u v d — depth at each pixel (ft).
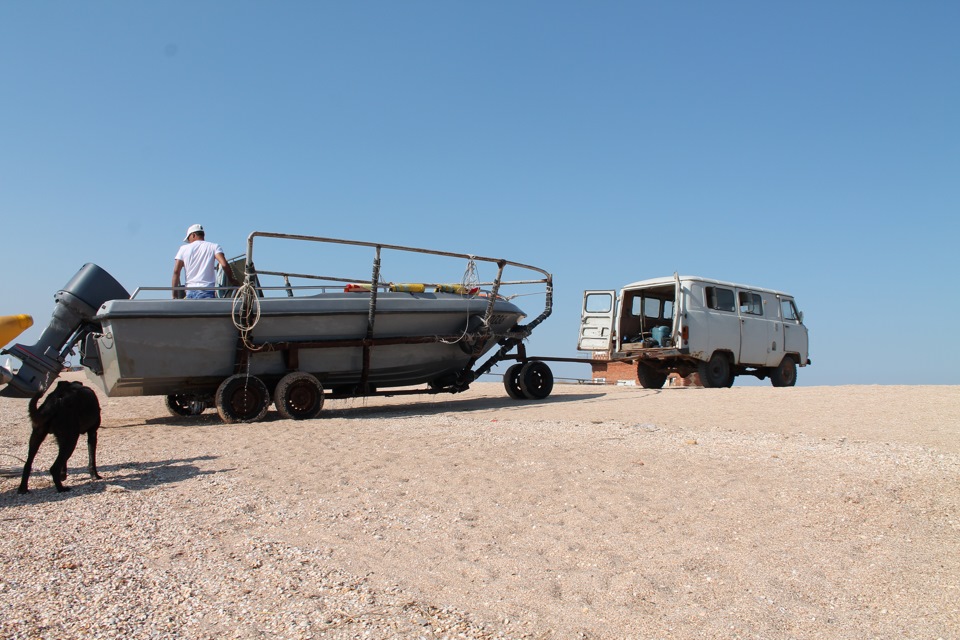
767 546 14.60
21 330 28.22
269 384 38.04
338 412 41.81
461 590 12.48
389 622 11.15
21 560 13.82
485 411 38.93
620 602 12.00
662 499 17.99
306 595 12.17
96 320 34.47
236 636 10.66
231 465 23.29
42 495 19.44
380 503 18.10
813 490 18.35
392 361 40.50
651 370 55.77
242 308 34.76
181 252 36.37
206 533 15.62
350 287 39.63
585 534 15.47
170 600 11.94
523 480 20.18
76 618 11.18
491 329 42.98
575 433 28.32
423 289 41.24
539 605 11.86
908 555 13.97
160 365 34.22
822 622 11.21
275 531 15.84
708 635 10.82
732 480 19.58
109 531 15.78
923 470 20.13
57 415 19.79
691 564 13.64
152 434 31.83
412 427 31.42
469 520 16.62
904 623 11.14
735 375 54.80
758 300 55.88
